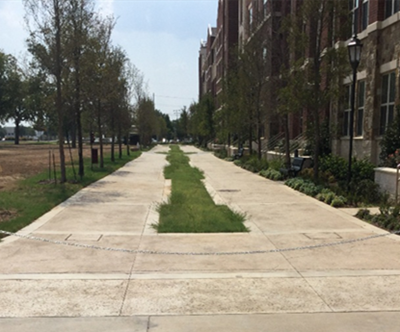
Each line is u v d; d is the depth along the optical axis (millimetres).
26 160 28312
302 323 3943
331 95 13359
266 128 28094
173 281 5027
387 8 14164
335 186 12312
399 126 12586
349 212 9570
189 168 22062
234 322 3957
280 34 19266
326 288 4820
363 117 15398
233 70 25406
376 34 14398
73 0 14062
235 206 10336
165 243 6777
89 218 8711
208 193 12602
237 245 6688
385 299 4512
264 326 3881
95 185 14367
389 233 6797
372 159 14648
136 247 6531
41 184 14031
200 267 5566
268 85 20812
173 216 8719
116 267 5531
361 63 15578
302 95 13500
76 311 4172
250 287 4844
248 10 31062
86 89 15930
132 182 15586
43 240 6484
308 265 5664
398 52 13289
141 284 4918
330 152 17984
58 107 14359
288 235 7371
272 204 10680
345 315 4117
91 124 27828
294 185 13773
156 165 25344
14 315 4070
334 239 7062
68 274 5234
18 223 7906
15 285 4844
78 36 14344
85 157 32562
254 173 19906
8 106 65438
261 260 5891
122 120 30203
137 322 3947
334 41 15180
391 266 5617
